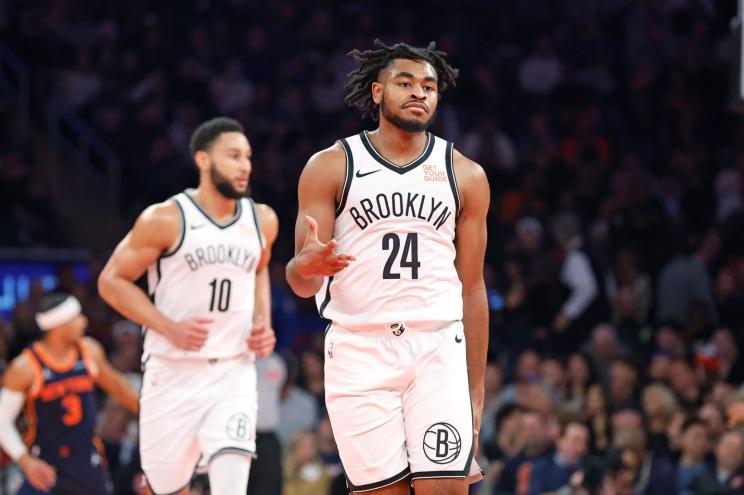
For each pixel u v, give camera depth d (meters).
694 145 19.42
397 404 5.36
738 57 9.40
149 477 7.56
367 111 5.61
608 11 22.38
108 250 17.94
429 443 5.29
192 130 19.56
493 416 12.20
